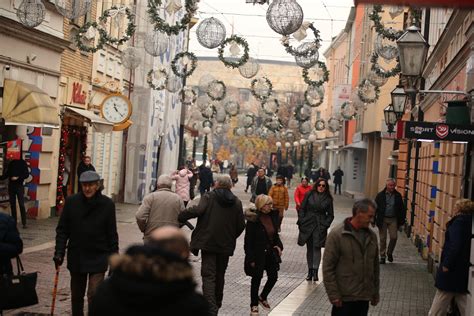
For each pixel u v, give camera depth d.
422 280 21.28
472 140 16.55
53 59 28.50
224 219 14.20
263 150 122.19
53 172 29.78
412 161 37.34
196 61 30.77
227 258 14.42
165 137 51.06
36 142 28.16
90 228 12.20
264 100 38.56
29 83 26.00
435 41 33.78
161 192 15.23
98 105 35.41
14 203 25.19
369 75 27.02
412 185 36.16
